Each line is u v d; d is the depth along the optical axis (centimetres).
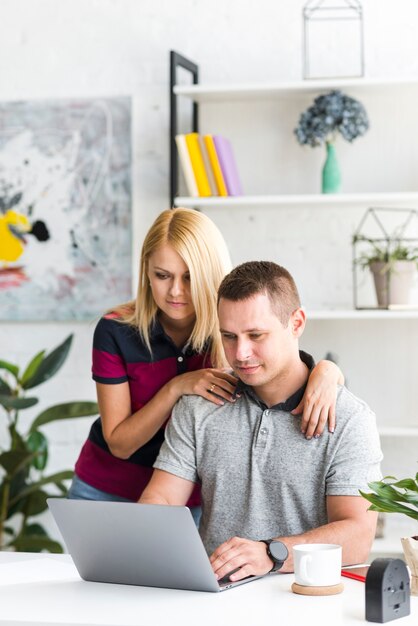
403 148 374
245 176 382
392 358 376
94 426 268
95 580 181
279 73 381
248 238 383
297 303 199
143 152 392
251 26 383
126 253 393
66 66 397
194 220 235
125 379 249
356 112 350
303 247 381
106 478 260
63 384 399
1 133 401
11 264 400
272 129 381
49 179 398
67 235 397
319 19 378
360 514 191
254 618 149
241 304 191
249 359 193
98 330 251
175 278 233
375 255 366
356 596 162
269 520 200
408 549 168
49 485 401
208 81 385
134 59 393
